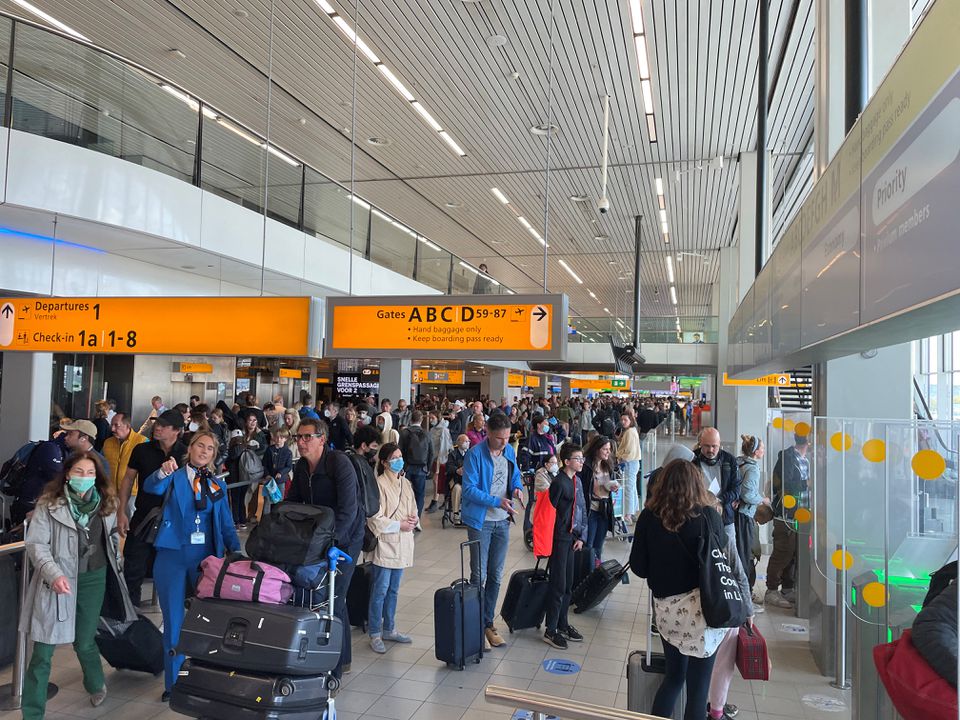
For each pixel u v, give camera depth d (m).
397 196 17.14
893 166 2.34
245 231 8.83
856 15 4.35
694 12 8.44
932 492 3.46
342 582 4.31
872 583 3.64
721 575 3.10
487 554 5.33
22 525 5.27
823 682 4.77
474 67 9.95
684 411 35.44
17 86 6.63
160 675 4.52
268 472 8.84
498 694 2.18
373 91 10.84
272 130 12.60
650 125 12.11
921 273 2.02
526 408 19.47
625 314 43.25
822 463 4.78
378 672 4.67
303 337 5.36
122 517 5.34
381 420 11.25
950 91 1.79
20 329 6.25
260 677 3.19
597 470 6.78
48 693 4.20
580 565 6.37
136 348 5.86
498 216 19.16
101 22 8.96
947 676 1.93
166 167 8.02
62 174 6.77
